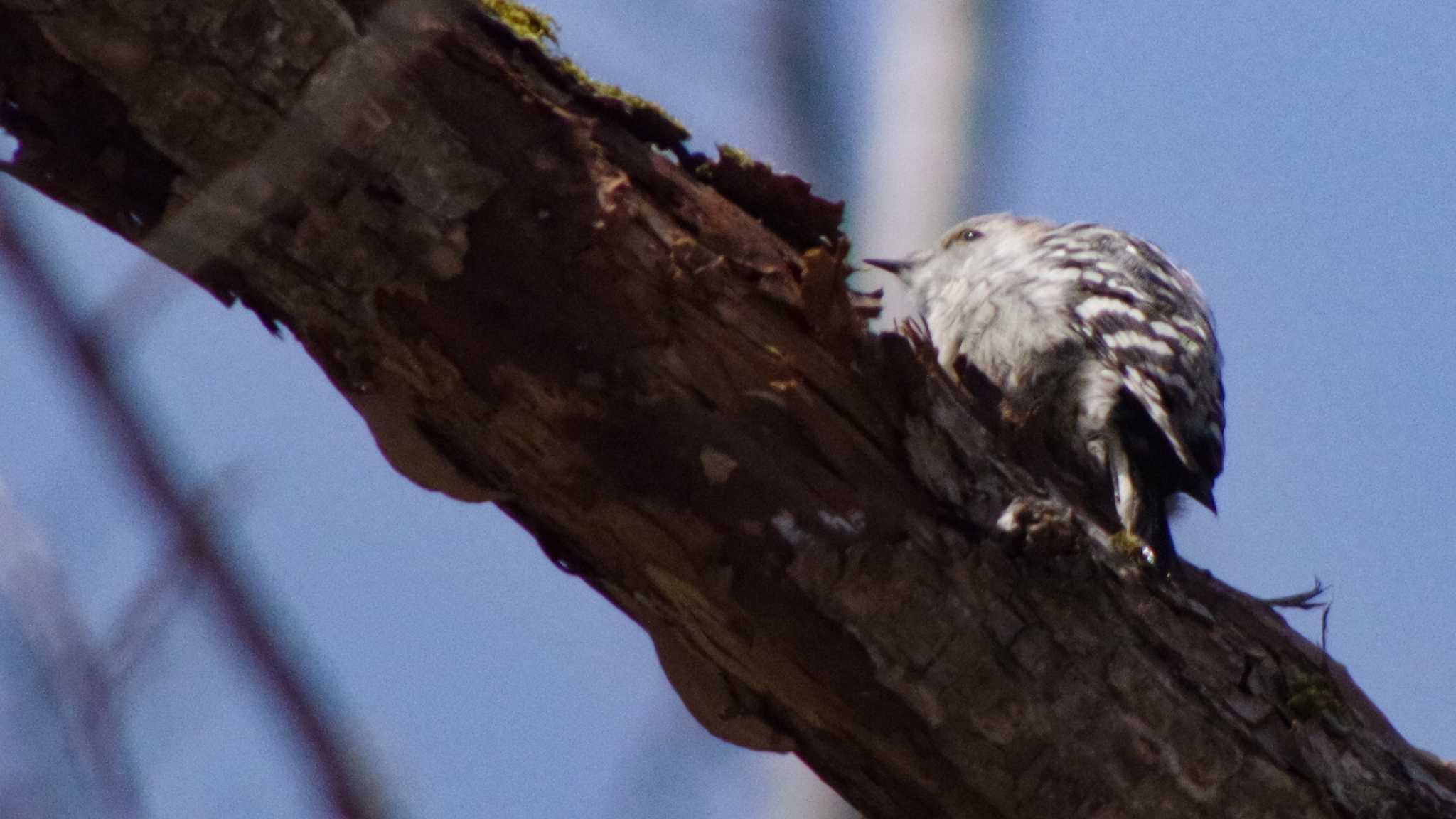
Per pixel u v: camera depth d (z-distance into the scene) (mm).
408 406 6008
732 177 6180
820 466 6008
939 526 6109
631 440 5898
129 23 5328
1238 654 6598
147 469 2641
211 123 5480
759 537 5961
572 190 5785
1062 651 6211
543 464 5980
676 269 5875
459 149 5645
